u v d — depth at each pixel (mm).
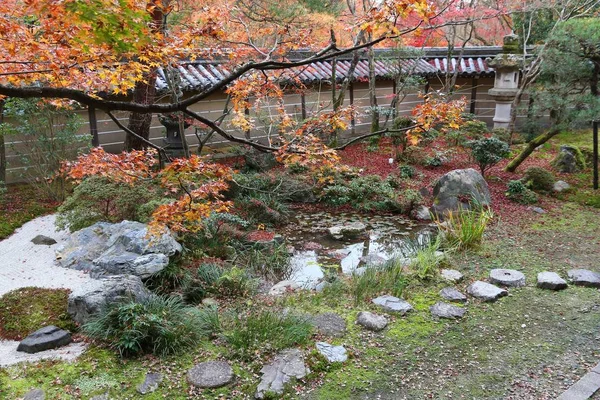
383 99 16297
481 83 16344
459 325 5016
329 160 4230
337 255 7578
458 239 7168
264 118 10602
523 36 13914
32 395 3736
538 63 11828
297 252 7703
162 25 4262
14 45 3064
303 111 12984
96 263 5879
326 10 9234
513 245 7309
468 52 15703
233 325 4824
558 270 6383
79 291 4910
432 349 4578
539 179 9922
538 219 8492
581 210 8953
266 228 8484
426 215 9062
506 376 4168
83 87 3744
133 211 7266
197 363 4219
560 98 9445
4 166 9164
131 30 2516
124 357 4281
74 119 8984
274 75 5441
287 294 5805
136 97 8773
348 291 5828
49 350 4402
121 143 11711
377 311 5281
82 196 7223
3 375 3965
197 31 3848
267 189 9617
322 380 4094
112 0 2344
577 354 4484
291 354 4344
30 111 8508
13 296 5215
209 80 10992
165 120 9250
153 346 4344
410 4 2994
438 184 9180
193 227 4723
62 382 3914
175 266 5887
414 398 3889
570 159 10875
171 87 8234
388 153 13172
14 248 6883
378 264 6637
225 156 12195
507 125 14281
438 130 13484
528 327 4980
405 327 4957
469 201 8734
